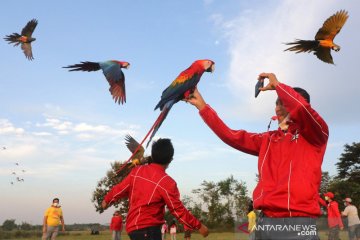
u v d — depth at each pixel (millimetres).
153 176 4348
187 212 4340
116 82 4301
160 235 4383
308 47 3098
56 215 14203
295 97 2818
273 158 3047
